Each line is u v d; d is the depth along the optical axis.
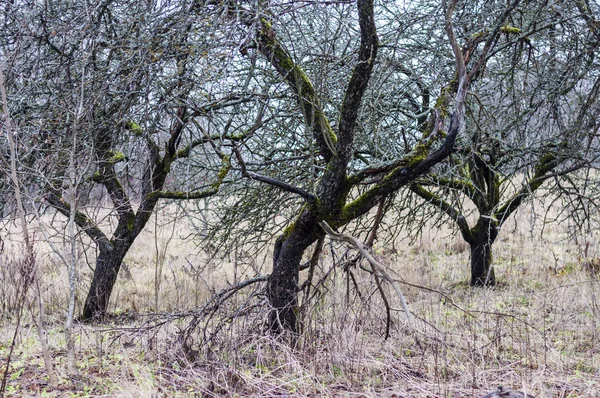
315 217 5.15
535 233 12.51
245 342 5.06
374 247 12.33
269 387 4.24
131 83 5.35
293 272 5.32
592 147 6.97
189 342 5.36
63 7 5.31
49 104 5.22
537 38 6.94
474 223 12.96
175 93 5.32
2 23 5.40
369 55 4.72
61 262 10.61
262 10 4.29
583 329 5.97
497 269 10.05
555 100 6.63
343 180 5.09
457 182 8.10
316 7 4.58
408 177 5.06
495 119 6.49
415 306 6.75
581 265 9.18
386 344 5.15
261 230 7.70
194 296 8.16
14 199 5.96
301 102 4.68
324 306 5.58
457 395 4.23
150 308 7.78
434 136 5.09
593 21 5.70
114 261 7.65
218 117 6.29
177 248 12.98
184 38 4.97
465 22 5.67
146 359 4.99
